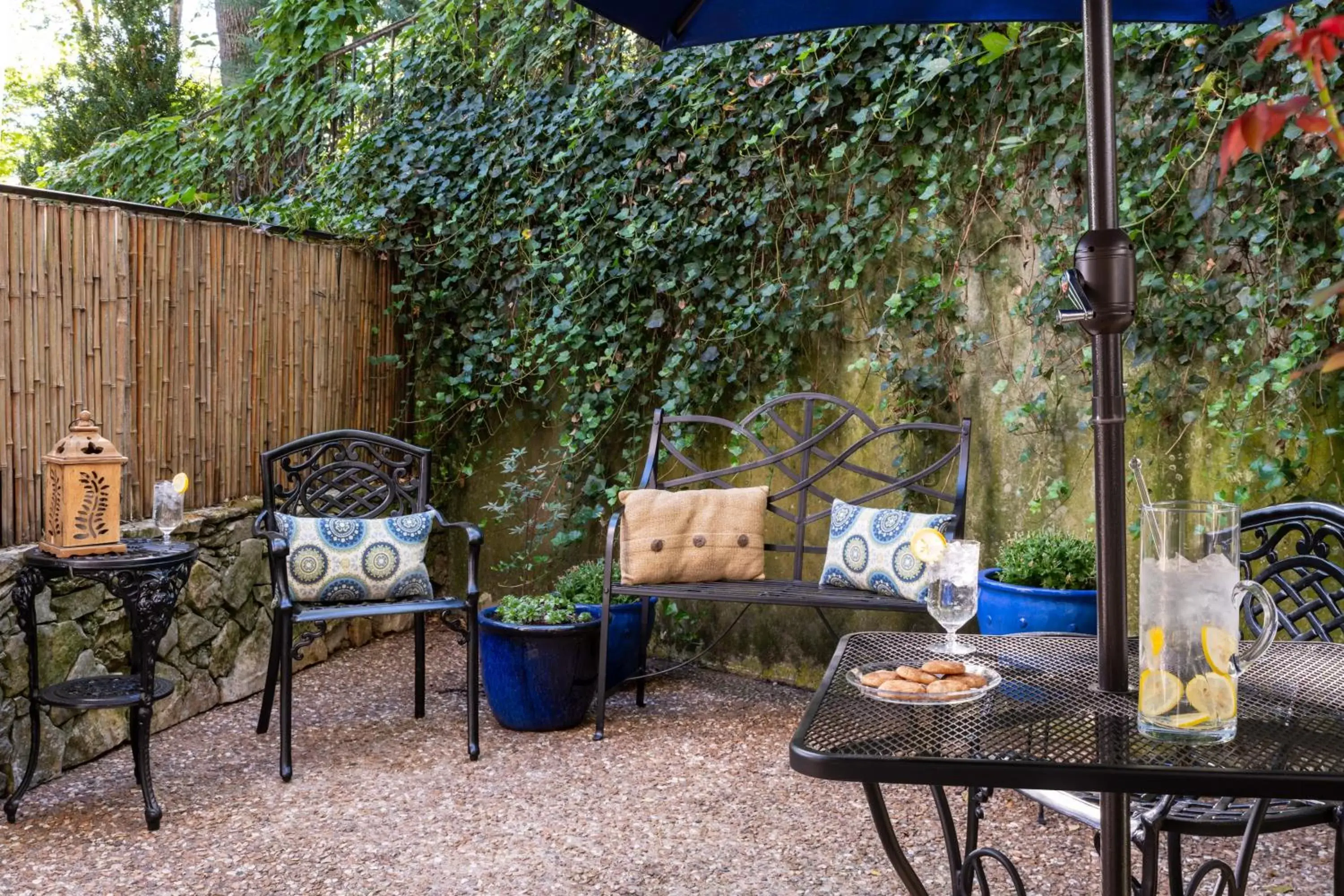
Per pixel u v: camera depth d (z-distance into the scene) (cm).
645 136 423
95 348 336
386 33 517
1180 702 116
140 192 655
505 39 470
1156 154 321
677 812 284
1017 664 155
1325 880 240
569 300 441
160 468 364
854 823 275
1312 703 132
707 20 194
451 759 328
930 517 337
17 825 274
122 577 272
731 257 408
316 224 471
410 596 356
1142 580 121
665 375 423
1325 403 301
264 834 270
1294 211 297
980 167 360
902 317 375
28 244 312
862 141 376
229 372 395
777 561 417
